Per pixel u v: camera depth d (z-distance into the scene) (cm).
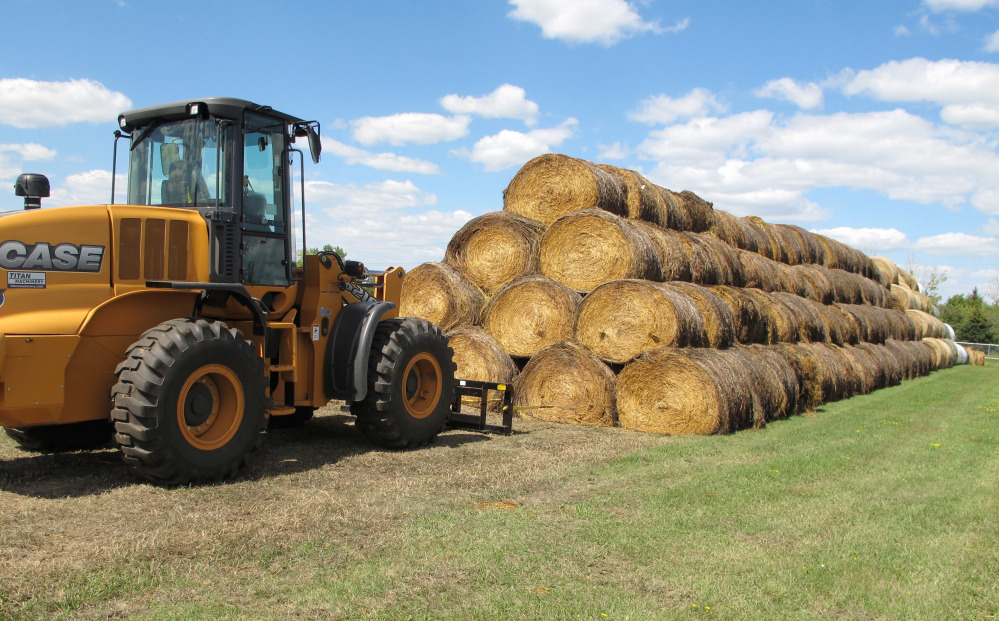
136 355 509
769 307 1143
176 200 607
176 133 611
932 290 5847
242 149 604
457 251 1063
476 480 573
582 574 379
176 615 318
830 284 1582
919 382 1772
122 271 538
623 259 934
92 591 338
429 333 735
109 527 429
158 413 504
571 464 648
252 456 639
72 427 634
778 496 550
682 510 503
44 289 500
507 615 328
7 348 472
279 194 648
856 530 470
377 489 537
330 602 335
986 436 889
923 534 468
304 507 479
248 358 563
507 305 981
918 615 345
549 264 988
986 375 2095
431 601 340
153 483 525
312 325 665
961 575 397
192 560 381
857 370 1415
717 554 414
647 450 727
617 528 455
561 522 467
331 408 936
